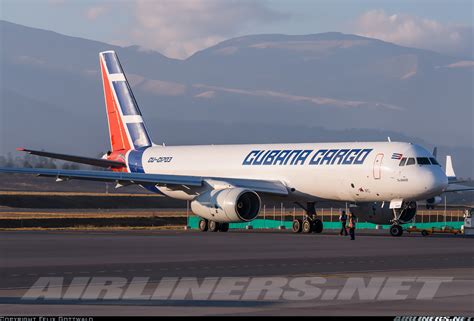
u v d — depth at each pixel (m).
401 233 150.62
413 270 84.69
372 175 147.75
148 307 60.03
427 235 159.00
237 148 171.75
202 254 103.44
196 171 175.12
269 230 178.12
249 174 165.75
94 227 196.88
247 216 156.00
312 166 156.00
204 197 156.88
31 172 160.25
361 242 129.00
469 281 74.94
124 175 162.62
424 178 143.88
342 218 152.12
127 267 86.94
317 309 59.00
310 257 99.75
